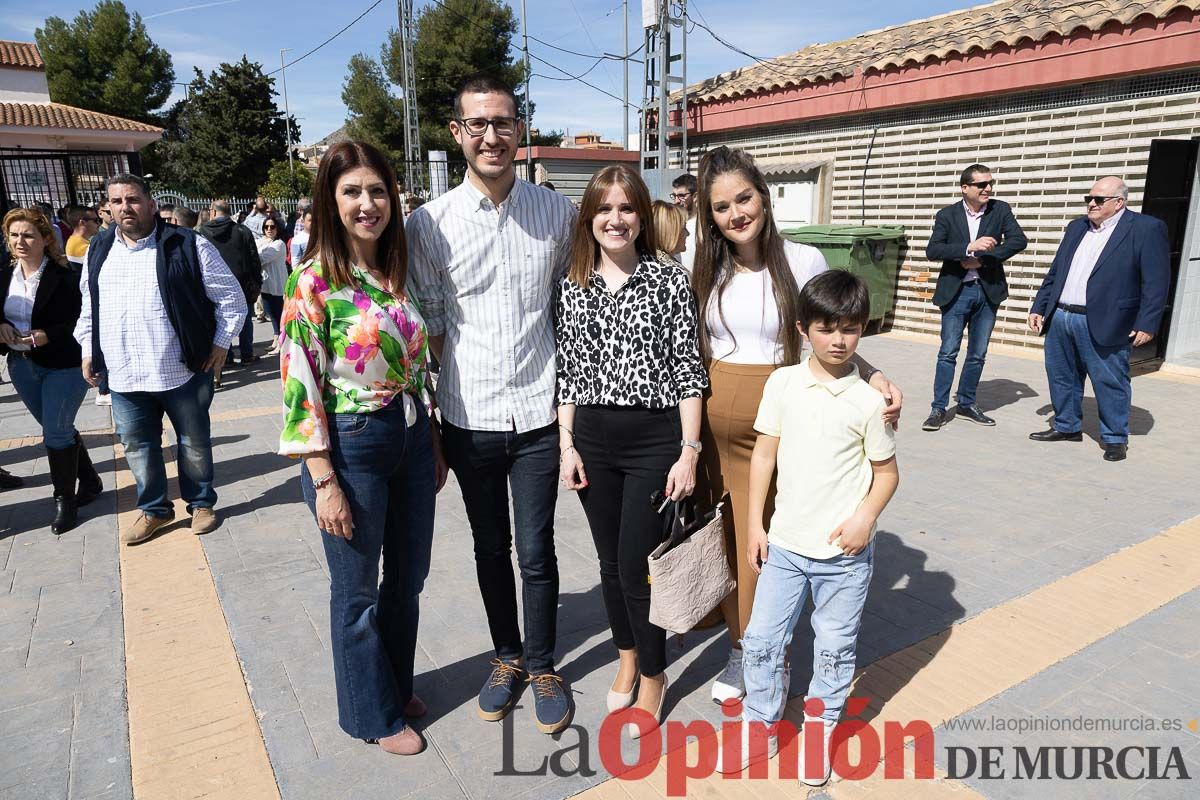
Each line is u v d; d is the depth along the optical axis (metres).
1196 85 6.46
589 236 2.35
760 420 2.33
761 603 2.33
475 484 2.51
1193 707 2.59
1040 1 8.13
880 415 2.14
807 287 2.15
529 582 2.58
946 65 8.02
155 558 3.94
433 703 2.74
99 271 3.93
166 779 2.37
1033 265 7.83
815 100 9.47
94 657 3.04
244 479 5.11
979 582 3.45
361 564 2.31
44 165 13.60
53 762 2.46
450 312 2.42
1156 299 4.70
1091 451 5.19
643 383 2.30
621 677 2.65
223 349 4.07
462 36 33.06
